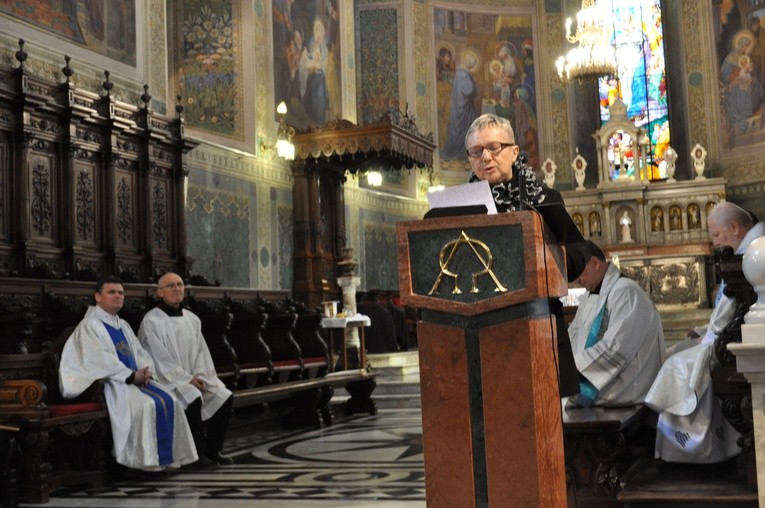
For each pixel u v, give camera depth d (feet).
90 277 36.06
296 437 35.53
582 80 68.33
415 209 76.74
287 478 25.49
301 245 58.08
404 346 64.49
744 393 14.99
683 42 82.43
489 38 83.97
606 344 18.92
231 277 51.80
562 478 10.82
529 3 85.51
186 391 28.55
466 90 82.43
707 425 16.83
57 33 38.91
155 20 45.70
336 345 47.42
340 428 38.50
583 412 18.13
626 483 15.99
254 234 54.24
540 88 85.35
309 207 58.34
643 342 19.03
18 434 22.77
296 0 61.26
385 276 72.13
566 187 84.48
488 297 10.27
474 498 10.42
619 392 18.93
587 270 19.83
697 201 75.77
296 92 60.90
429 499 10.56
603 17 67.31
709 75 81.10
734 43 79.61
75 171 37.37
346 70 68.90
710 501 14.80
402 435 35.06
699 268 74.13
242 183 53.36
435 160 80.23
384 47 78.89
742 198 78.69
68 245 36.50
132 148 40.73
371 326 59.72
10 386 23.26
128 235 40.29
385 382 50.31
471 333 10.46
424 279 10.55
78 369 25.90
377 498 21.93
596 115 85.56
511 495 10.16
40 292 30.60
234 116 54.13
